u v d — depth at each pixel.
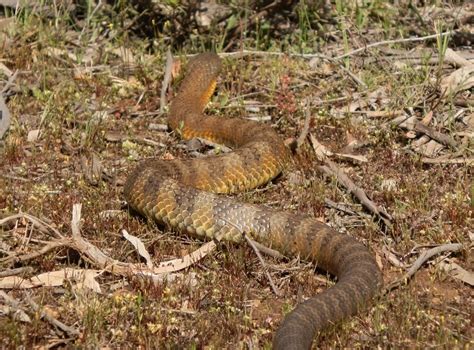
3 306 10.11
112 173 13.01
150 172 12.11
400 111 14.69
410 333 9.68
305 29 17.20
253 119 15.02
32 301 9.95
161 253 11.36
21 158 13.64
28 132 14.27
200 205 11.73
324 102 15.19
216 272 10.91
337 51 16.94
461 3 18.28
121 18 17.61
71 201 12.27
